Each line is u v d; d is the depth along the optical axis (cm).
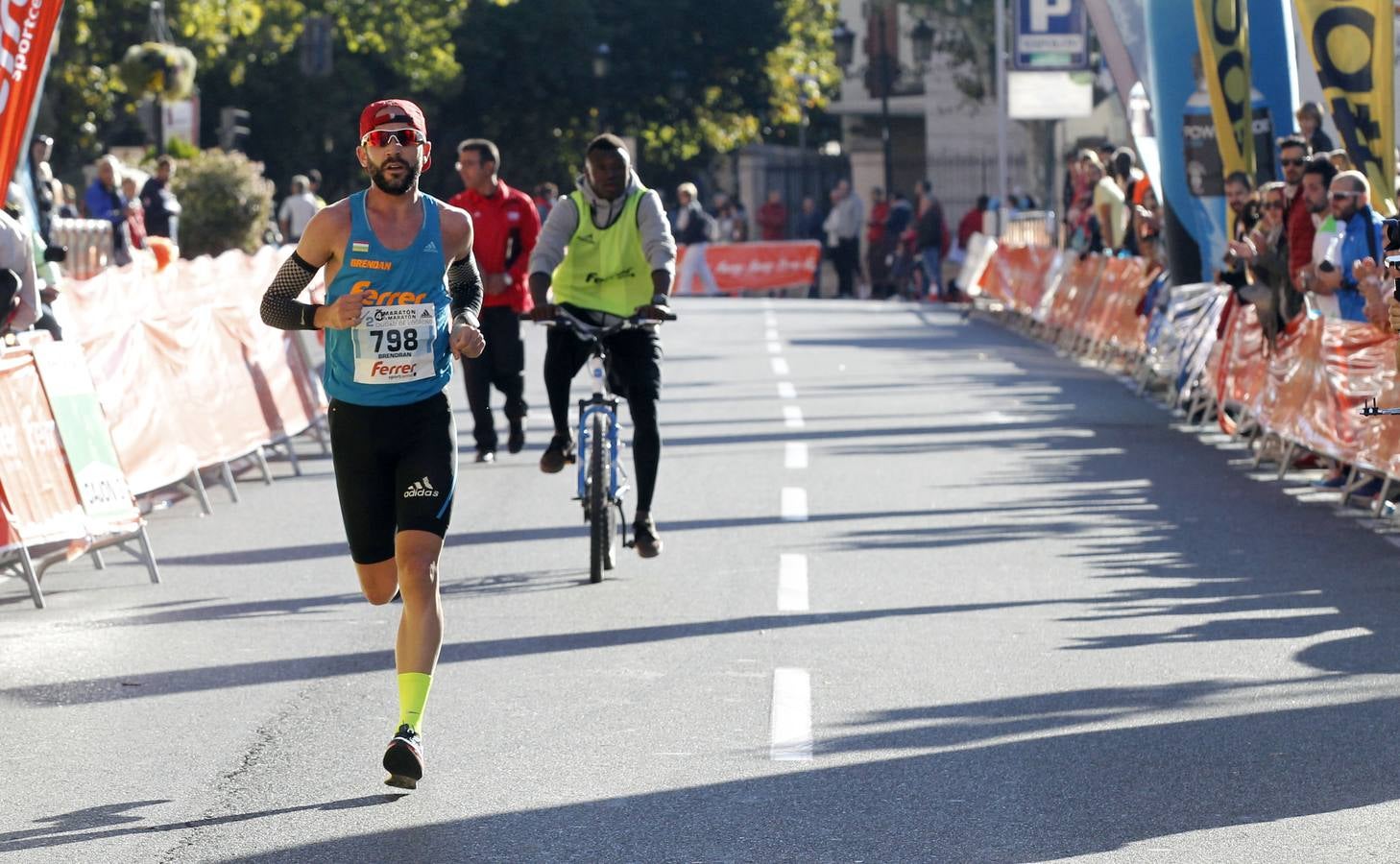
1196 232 4694
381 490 1747
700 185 18588
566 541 2867
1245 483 3428
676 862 1441
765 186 14388
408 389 1722
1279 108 4547
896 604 2388
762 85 16425
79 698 1980
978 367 5844
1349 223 3344
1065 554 2730
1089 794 1598
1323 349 3306
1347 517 3039
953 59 14488
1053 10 8294
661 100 15925
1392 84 3756
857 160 13775
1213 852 1452
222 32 11612
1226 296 4303
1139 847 1464
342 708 1917
